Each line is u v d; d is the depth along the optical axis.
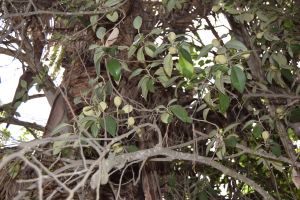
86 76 3.65
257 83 3.55
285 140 3.82
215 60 2.62
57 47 3.84
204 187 4.64
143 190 4.04
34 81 3.83
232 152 4.51
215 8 3.58
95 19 3.16
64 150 2.83
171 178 4.56
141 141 3.51
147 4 4.07
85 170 1.99
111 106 3.12
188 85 2.93
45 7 3.96
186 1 4.07
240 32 3.96
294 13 3.60
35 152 2.63
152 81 2.87
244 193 5.21
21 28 3.75
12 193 3.07
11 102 3.94
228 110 4.06
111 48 2.72
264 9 3.57
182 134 4.03
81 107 3.44
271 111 3.77
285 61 3.26
